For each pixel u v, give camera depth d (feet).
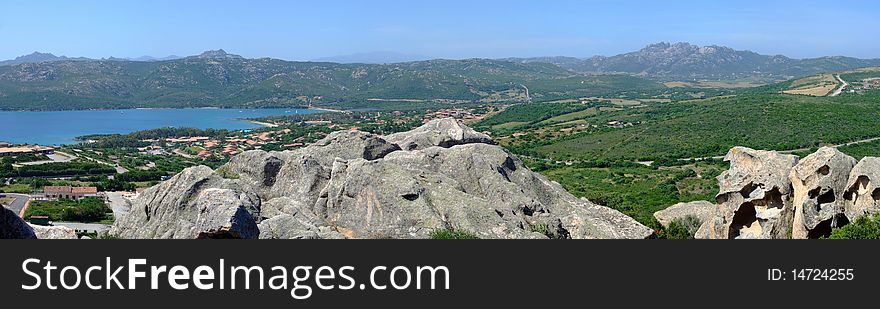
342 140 182.09
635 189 466.70
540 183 162.61
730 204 171.12
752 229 169.37
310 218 127.13
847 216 150.20
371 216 130.41
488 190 148.97
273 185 151.94
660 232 188.65
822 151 157.28
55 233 110.93
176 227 121.70
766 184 164.55
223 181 131.85
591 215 149.59
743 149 174.50
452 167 157.07
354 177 135.54
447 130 208.03
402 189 131.03
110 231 138.62
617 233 134.92
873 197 147.74
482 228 123.95
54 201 483.51
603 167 627.05
